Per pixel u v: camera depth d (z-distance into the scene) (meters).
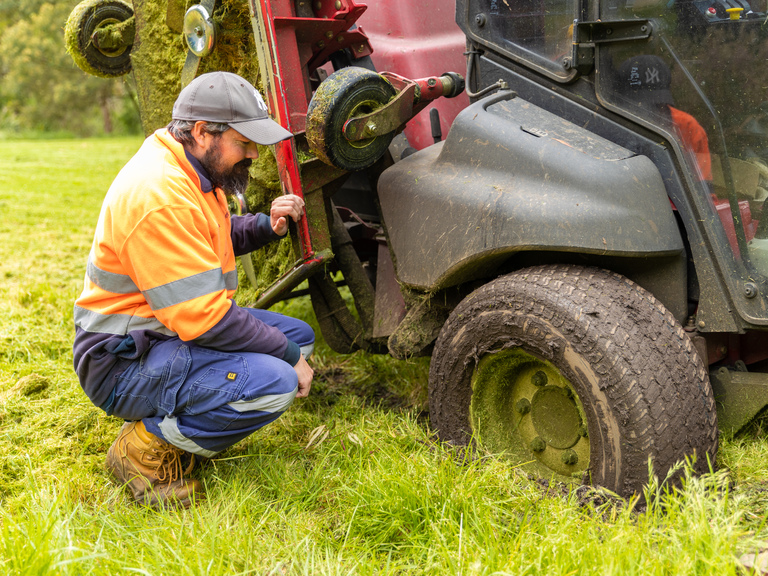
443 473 2.09
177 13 2.87
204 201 2.18
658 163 2.14
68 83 27.30
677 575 1.58
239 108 2.12
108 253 2.11
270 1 2.40
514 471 2.21
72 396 2.95
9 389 2.99
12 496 2.26
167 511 2.13
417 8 3.23
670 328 2.07
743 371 2.29
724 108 1.99
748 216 2.00
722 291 2.07
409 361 3.19
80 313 2.21
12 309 4.02
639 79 2.13
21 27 26.58
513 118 2.35
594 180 2.07
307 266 2.58
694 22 1.99
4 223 6.87
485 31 2.52
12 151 16.31
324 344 3.65
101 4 3.37
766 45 1.89
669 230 2.07
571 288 2.11
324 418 2.82
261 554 1.87
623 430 1.97
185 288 2.04
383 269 2.84
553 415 2.25
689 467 1.91
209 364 2.18
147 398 2.20
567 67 2.27
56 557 1.68
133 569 1.63
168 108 3.17
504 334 2.21
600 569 1.63
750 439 2.37
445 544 1.81
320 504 2.20
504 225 2.19
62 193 9.19
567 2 2.24
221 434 2.23
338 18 2.54
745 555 1.74
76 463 2.43
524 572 1.65
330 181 2.64
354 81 2.29
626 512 1.83
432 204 2.42
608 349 1.99
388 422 2.68
